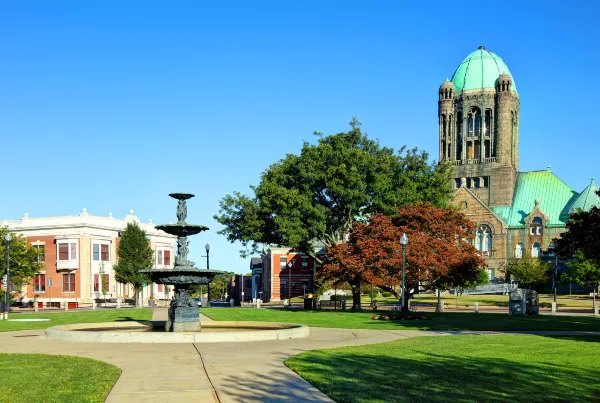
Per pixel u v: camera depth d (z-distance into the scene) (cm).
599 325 3219
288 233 5300
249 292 13562
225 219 5953
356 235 4719
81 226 7694
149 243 8525
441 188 5969
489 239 11156
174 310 2634
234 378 1364
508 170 11569
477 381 1348
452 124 12175
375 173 5500
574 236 3391
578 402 1142
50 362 1600
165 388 1245
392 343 2167
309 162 5600
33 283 7888
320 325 3231
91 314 4769
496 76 12000
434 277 4362
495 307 6556
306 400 1141
